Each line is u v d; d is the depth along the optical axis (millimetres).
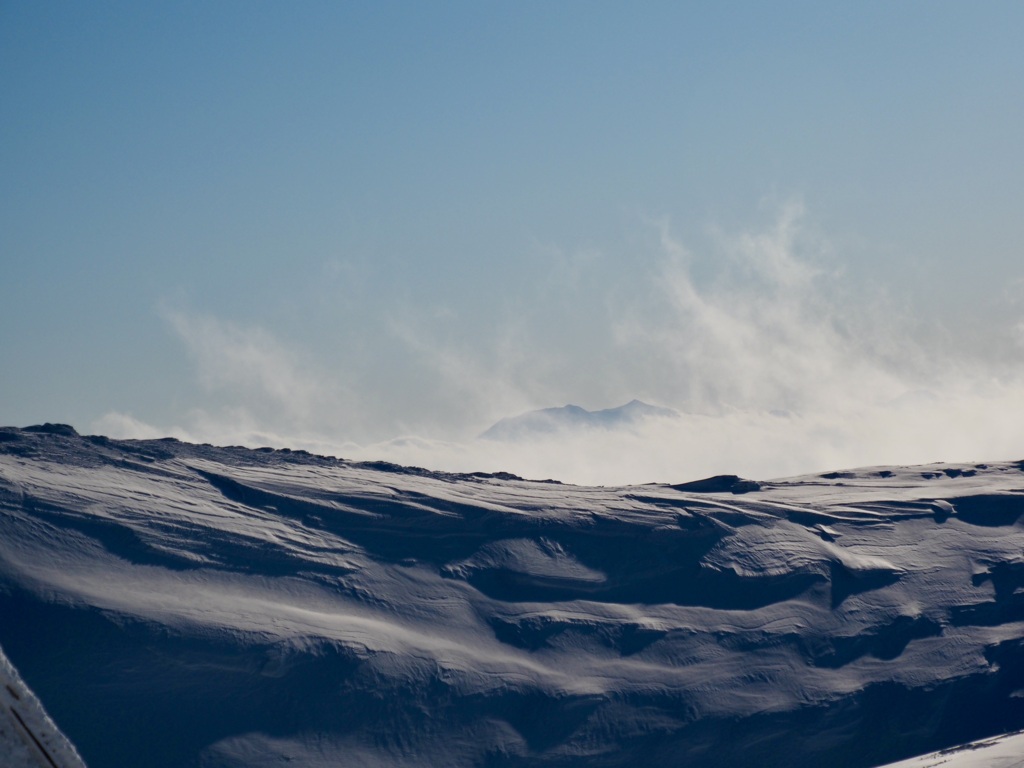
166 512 81250
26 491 78000
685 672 85188
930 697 87750
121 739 66438
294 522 85812
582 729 79000
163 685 69375
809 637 90625
